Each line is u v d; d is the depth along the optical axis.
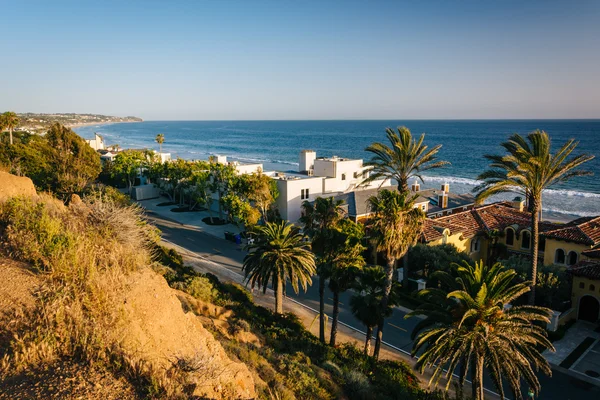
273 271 28.59
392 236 24.22
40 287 9.94
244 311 25.69
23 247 11.71
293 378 15.44
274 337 22.75
